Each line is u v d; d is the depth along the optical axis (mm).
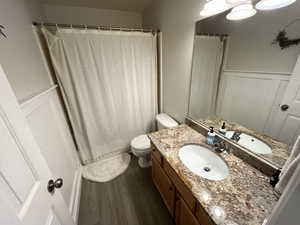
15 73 980
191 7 1380
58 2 2082
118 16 2555
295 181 303
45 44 1648
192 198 934
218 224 702
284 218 337
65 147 1700
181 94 1845
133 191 1825
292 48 776
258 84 985
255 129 1054
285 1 752
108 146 2412
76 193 1706
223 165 1141
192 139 1463
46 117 1326
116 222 1485
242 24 1000
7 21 999
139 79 2189
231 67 1152
